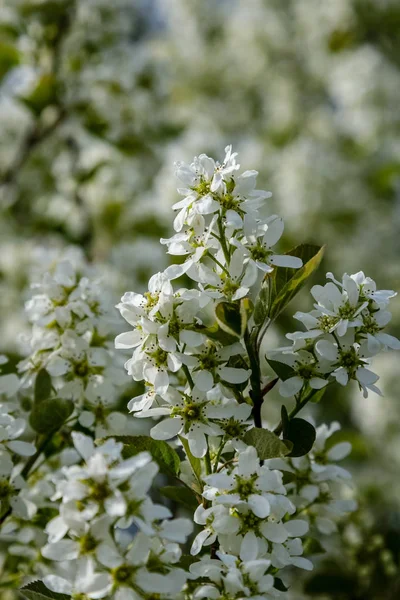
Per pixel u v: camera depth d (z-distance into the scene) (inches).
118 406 28.5
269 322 23.7
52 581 22.4
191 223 23.5
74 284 26.4
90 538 21.6
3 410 24.7
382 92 64.1
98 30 45.4
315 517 26.0
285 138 67.3
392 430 45.1
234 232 23.8
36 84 43.2
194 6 77.2
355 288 23.6
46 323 25.9
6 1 43.6
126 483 21.8
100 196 48.0
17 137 49.4
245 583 22.4
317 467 25.3
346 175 58.1
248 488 22.8
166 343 23.0
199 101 75.2
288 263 23.6
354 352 23.5
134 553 21.7
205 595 22.4
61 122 45.0
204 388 23.1
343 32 69.2
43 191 49.0
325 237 57.3
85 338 26.1
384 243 57.4
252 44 74.5
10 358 30.9
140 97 46.3
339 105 69.4
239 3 76.9
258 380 23.4
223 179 23.5
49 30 44.3
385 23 68.0
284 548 22.9
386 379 46.1
